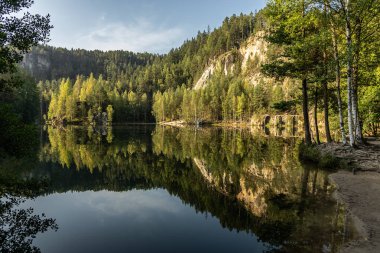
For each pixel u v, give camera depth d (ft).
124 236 30.94
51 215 38.09
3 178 57.52
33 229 32.71
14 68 41.65
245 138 151.53
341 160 55.21
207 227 33.19
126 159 89.20
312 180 48.03
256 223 32.71
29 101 209.56
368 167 50.34
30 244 28.63
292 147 103.65
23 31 40.52
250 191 45.91
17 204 42.55
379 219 28.86
